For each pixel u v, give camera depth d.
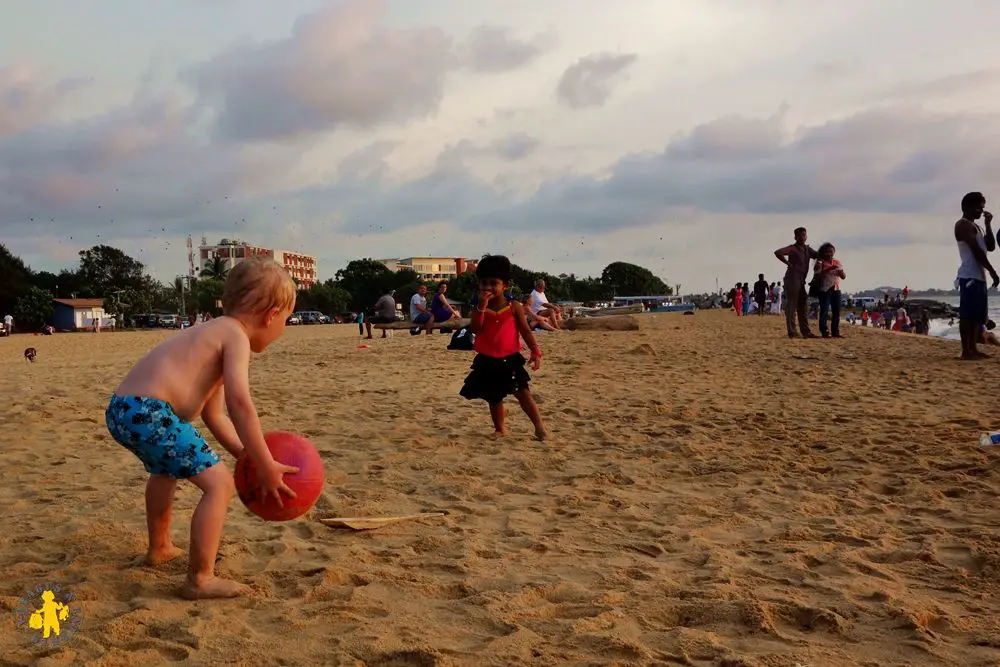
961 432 6.62
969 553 3.78
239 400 3.14
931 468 5.49
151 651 2.62
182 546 3.85
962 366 11.74
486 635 2.82
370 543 3.97
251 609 3.04
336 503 4.70
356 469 5.68
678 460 5.94
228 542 3.90
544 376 11.35
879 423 7.15
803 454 6.05
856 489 5.04
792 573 3.50
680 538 4.05
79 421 7.81
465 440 6.75
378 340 23.11
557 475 5.55
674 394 9.34
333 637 2.77
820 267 18.91
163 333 65.25
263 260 3.37
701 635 2.80
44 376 13.03
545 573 3.51
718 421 7.45
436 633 2.82
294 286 3.43
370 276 135.50
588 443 6.61
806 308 18.86
